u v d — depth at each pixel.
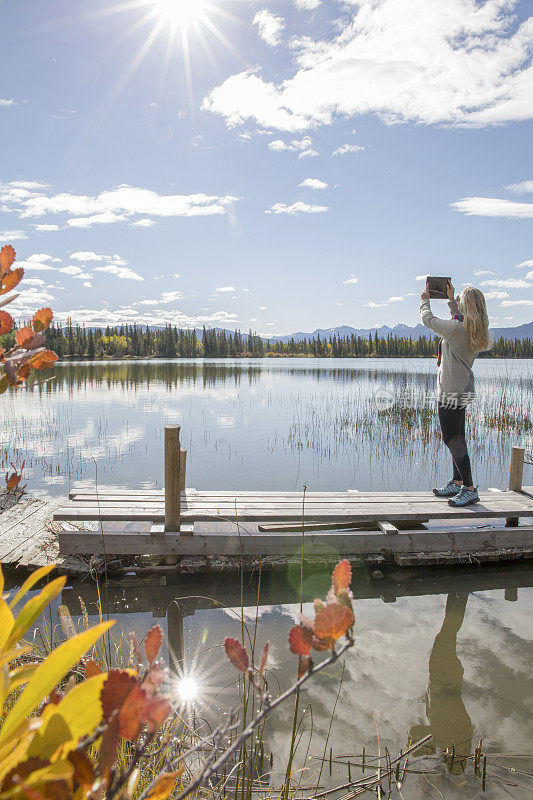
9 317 0.86
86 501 6.00
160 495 6.32
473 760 2.84
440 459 11.10
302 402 20.12
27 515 6.56
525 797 2.60
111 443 12.40
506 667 3.75
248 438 13.15
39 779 0.47
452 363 5.67
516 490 6.75
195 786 0.73
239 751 2.72
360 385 27.09
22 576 5.24
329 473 9.90
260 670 0.79
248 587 5.14
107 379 34.41
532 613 4.68
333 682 3.52
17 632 0.67
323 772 2.71
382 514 5.70
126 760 1.92
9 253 0.87
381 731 3.04
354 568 5.66
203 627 4.32
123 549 5.35
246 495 6.38
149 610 4.64
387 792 2.59
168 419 16.06
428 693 3.41
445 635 4.23
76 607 4.66
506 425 14.37
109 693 0.55
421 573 5.62
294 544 5.52
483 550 5.84
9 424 15.02
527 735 3.05
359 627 4.36
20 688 2.10
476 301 5.42
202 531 5.57
